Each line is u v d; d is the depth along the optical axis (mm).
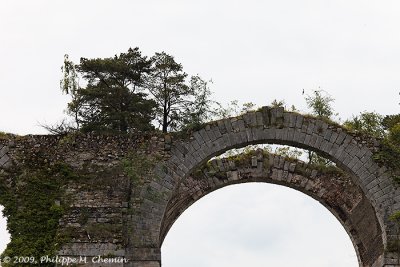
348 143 57031
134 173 55750
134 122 69625
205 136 56781
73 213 54906
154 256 54500
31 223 54812
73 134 56625
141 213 55250
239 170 63438
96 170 55906
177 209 62719
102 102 71125
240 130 57000
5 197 55406
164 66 71875
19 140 56406
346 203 63000
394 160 56688
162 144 56500
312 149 57312
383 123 62719
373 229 59031
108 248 54125
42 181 55625
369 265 60281
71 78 66688
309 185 63531
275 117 57188
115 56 73250
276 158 63719
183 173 56250
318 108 58250
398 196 56312
